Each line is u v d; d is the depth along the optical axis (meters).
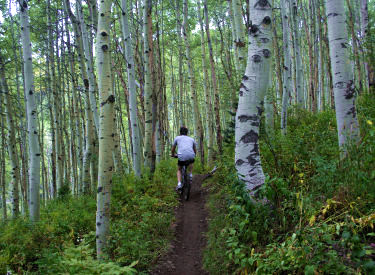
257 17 4.25
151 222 5.48
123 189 7.65
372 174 3.02
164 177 9.41
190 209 6.70
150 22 8.95
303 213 3.29
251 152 4.22
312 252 2.72
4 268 4.60
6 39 13.56
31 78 6.66
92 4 9.12
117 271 3.13
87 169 10.05
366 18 10.12
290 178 4.22
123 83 13.48
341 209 3.14
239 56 8.30
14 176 10.97
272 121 8.38
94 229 6.05
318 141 5.60
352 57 7.79
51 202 9.92
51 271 3.58
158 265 4.21
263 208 3.66
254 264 3.13
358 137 4.16
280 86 13.34
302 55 18.92
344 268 2.31
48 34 12.76
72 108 15.12
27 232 5.84
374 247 2.54
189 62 13.26
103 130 4.39
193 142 7.80
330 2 4.61
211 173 9.27
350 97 4.46
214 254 3.98
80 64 9.89
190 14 18.11
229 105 9.71
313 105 12.55
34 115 6.66
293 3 10.62
